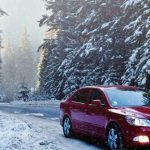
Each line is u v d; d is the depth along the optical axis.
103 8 36.25
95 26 37.59
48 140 12.76
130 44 29.34
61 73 45.19
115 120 11.38
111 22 34.06
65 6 48.84
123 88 13.03
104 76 34.03
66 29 47.81
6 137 12.53
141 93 12.80
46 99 51.88
